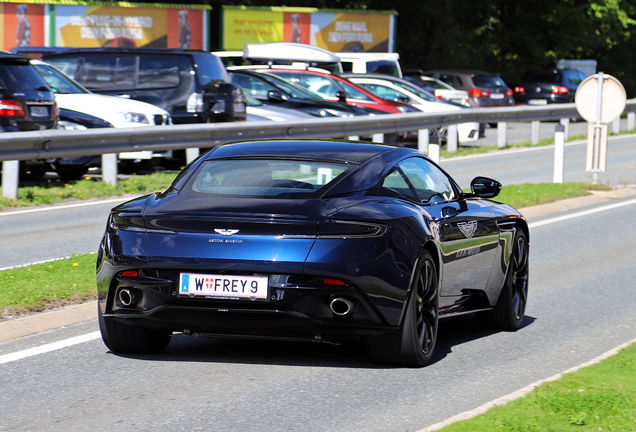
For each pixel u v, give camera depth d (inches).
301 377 631.2
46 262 986.7
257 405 564.4
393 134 2608.3
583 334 797.9
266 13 3973.9
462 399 584.4
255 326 604.1
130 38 3481.8
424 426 526.9
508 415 512.4
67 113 1804.9
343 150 705.0
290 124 2100.1
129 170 1994.3
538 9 6151.6
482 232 757.9
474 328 829.2
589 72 5329.7
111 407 557.6
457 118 2706.7
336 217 608.1
